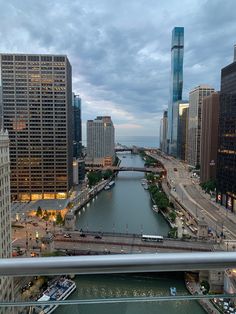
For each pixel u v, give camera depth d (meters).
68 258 3.06
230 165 92.75
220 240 62.94
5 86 116.62
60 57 117.81
